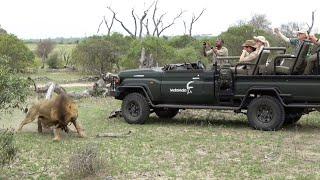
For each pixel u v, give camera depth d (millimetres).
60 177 7668
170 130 12023
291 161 8695
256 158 8953
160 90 12719
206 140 10641
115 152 9422
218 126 12539
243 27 31844
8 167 8133
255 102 11750
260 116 11781
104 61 35781
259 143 10234
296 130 11750
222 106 12172
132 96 13062
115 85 13383
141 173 7949
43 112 11172
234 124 12820
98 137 11117
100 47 35469
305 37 11438
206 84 12156
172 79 12625
